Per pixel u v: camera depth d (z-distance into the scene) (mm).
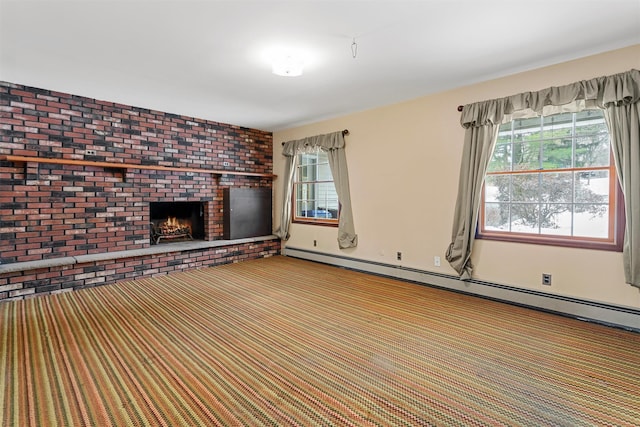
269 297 3736
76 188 4105
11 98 3670
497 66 3207
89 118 4219
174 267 4926
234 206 5625
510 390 1955
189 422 1685
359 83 3680
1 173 3598
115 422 1683
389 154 4543
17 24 2396
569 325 2920
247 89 3885
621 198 2850
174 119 5027
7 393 1919
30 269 3668
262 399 1878
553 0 2119
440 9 2223
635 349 2465
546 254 3275
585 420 1692
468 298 3688
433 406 1808
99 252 4293
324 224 5527
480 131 3605
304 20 2365
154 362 2285
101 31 2516
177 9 2215
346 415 1739
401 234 4449
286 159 6078
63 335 2719
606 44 2746
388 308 3371
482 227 3756
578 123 3145
